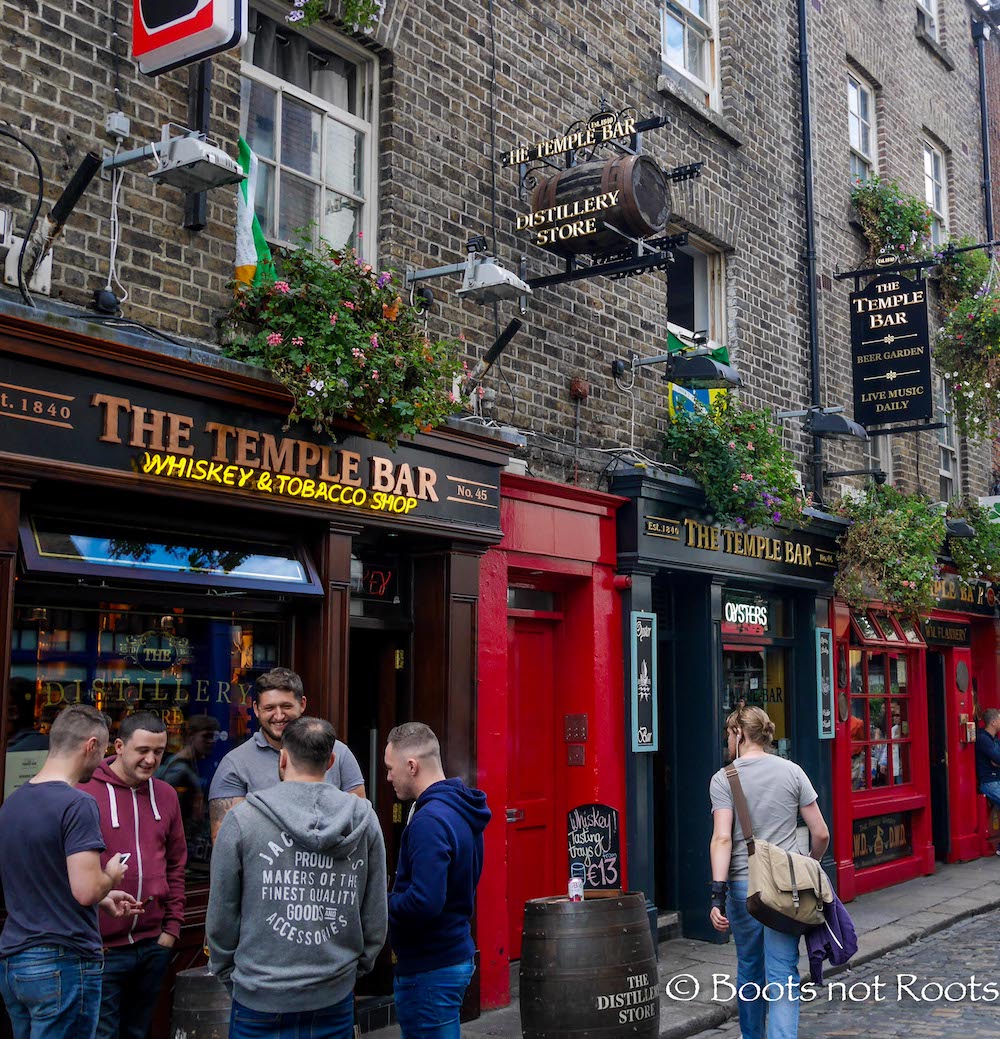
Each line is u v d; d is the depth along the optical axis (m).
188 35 4.94
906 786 12.20
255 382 5.45
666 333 9.16
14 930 3.80
